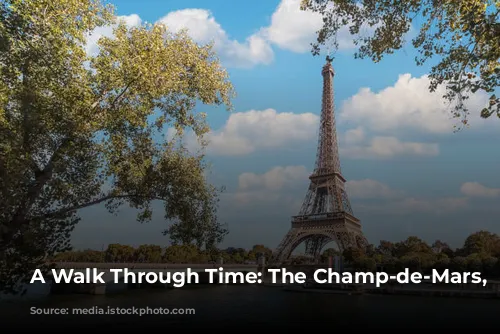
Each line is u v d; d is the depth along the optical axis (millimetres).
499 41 20250
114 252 184125
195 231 32875
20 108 23141
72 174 26500
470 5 20406
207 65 32844
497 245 163875
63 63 25359
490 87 20641
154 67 28719
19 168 21953
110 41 29156
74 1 25859
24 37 23922
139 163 31031
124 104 29594
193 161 33781
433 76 25031
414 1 24203
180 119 33125
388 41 25828
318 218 171250
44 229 24375
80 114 26344
